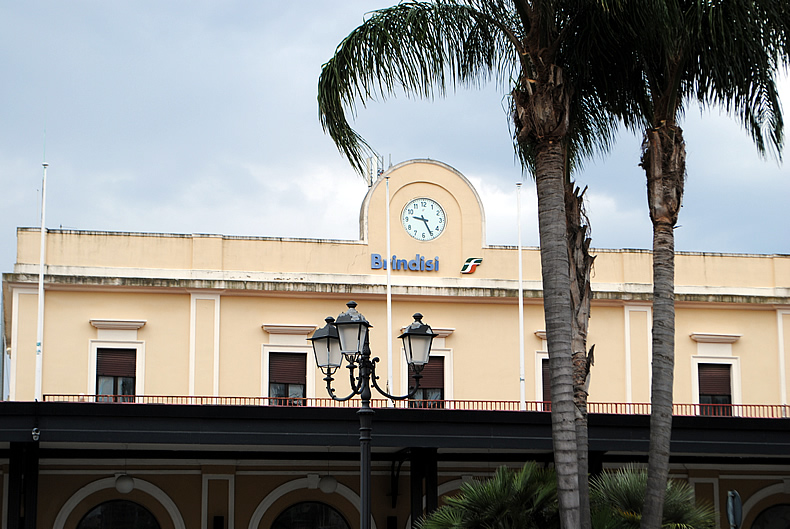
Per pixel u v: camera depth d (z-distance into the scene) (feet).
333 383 85.61
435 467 66.18
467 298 88.07
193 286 84.12
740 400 90.33
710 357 90.68
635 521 44.70
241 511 79.92
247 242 86.48
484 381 87.45
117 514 78.79
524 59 43.04
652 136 44.80
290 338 85.61
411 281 87.97
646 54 45.16
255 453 75.92
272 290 85.30
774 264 93.04
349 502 81.41
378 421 63.16
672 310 43.73
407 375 86.33
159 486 79.30
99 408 59.88
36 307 82.07
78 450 71.72
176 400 82.94
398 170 89.97
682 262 91.86
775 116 45.78
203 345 84.17
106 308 83.35
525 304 89.56
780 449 67.21
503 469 45.21
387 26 44.70
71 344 82.38
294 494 80.94
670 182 44.32
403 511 81.82
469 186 90.74
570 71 47.09
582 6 44.24
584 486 43.96
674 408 89.20
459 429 63.87
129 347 83.20
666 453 42.52
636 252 91.25
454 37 45.57
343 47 44.57
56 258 83.05
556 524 43.37
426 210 89.76
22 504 61.98
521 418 64.54
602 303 89.97
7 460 75.87
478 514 43.32
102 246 83.97
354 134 44.73
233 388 83.97
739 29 43.68
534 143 43.01
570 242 46.91
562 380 41.27
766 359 91.35
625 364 89.30
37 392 79.30
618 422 65.57
